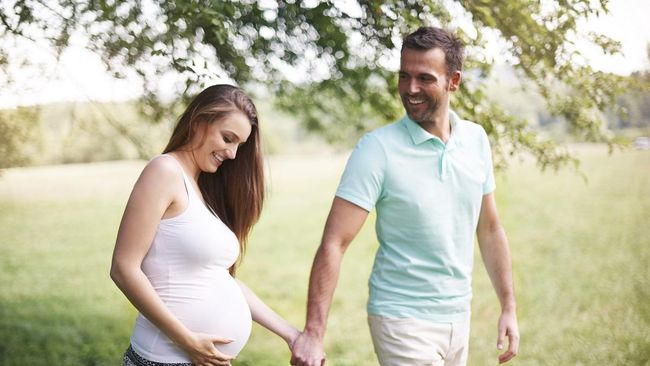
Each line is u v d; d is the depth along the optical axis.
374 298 2.76
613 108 4.14
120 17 3.46
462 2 3.67
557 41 3.80
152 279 2.20
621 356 6.50
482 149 2.86
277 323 2.64
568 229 14.39
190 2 3.33
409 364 2.67
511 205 16.83
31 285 10.41
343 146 5.82
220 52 4.01
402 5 3.71
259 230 16.58
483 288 10.31
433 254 2.69
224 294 2.30
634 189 18.14
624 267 10.95
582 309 8.54
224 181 2.54
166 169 2.17
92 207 19.50
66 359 6.18
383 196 2.68
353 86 4.70
